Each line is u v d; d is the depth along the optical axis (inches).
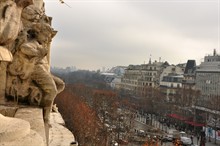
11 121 284.5
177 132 3742.6
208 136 3572.8
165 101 5762.8
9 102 416.2
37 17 515.2
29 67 411.5
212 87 6077.8
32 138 273.1
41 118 372.2
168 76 7150.6
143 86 7352.4
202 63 6668.3
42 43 427.5
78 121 2659.9
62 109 3341.5
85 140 2422.5
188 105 5236.2
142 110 5354.3
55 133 563.2
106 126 2893.7
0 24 332.8
